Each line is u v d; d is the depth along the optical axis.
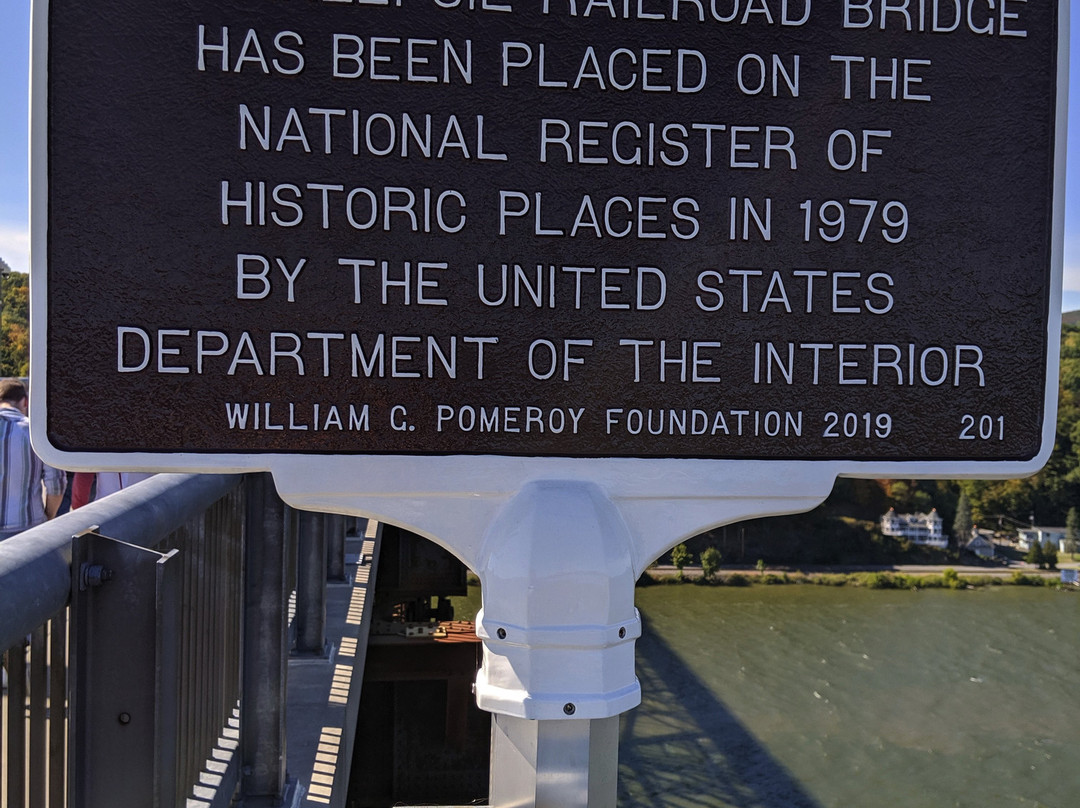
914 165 2.02
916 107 2.01
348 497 1.95
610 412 1.99
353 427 1.93
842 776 15.17
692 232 1.99
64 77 1.83
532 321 1.96
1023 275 2.04
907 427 2.03
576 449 1.98
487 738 11.93
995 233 2.03
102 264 1.85
